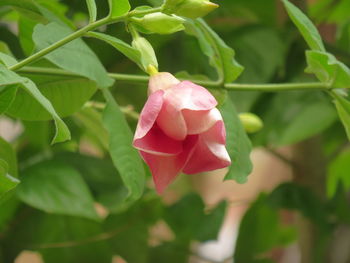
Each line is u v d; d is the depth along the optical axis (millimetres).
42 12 533
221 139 443
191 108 437
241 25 726
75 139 711
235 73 526
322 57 515
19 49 626
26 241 684
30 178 625
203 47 536
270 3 734
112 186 664
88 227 693
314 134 729
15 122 676
